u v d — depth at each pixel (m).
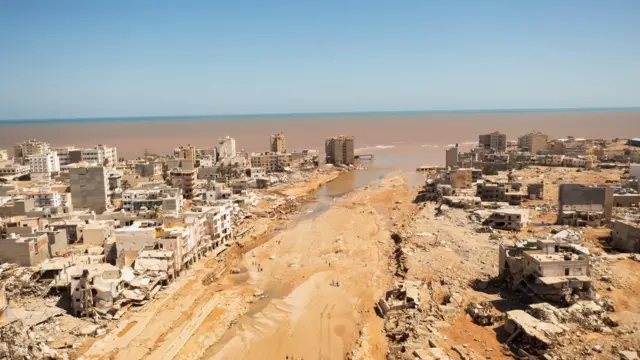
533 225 144.38
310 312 102.50
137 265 108.94
